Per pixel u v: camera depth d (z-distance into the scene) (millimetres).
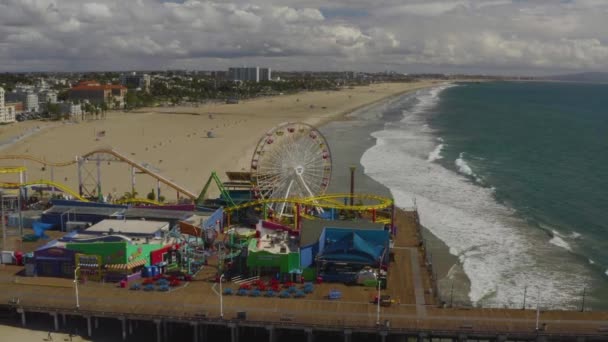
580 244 107312
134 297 78250
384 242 88750
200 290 80562
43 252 85688
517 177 162500
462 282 89875
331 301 77000
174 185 126938
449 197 138375
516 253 102125
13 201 120125
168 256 90312
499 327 70062
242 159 177625
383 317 72375
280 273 84125
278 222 106875
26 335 73312
